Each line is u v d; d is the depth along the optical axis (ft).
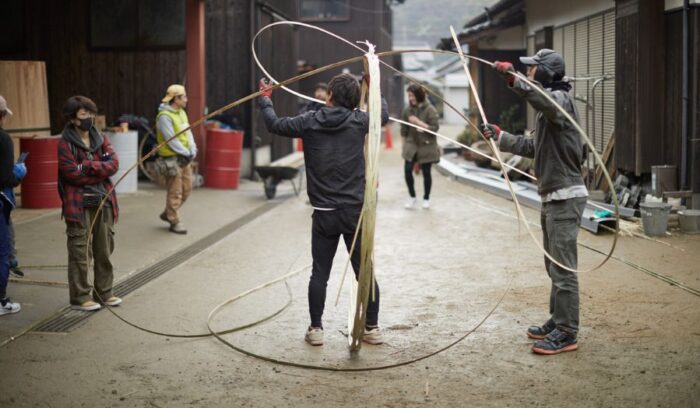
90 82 49.39
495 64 14.52
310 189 15.80
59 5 49.14
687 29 28.43
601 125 37.55
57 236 28.17
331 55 100.12
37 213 33.35
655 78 30.40
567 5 43.04
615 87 33.12
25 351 15.81
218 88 50.62
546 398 12.98
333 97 15.74
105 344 16.30
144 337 16.78
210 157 44.75
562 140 14.90
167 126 28.50
